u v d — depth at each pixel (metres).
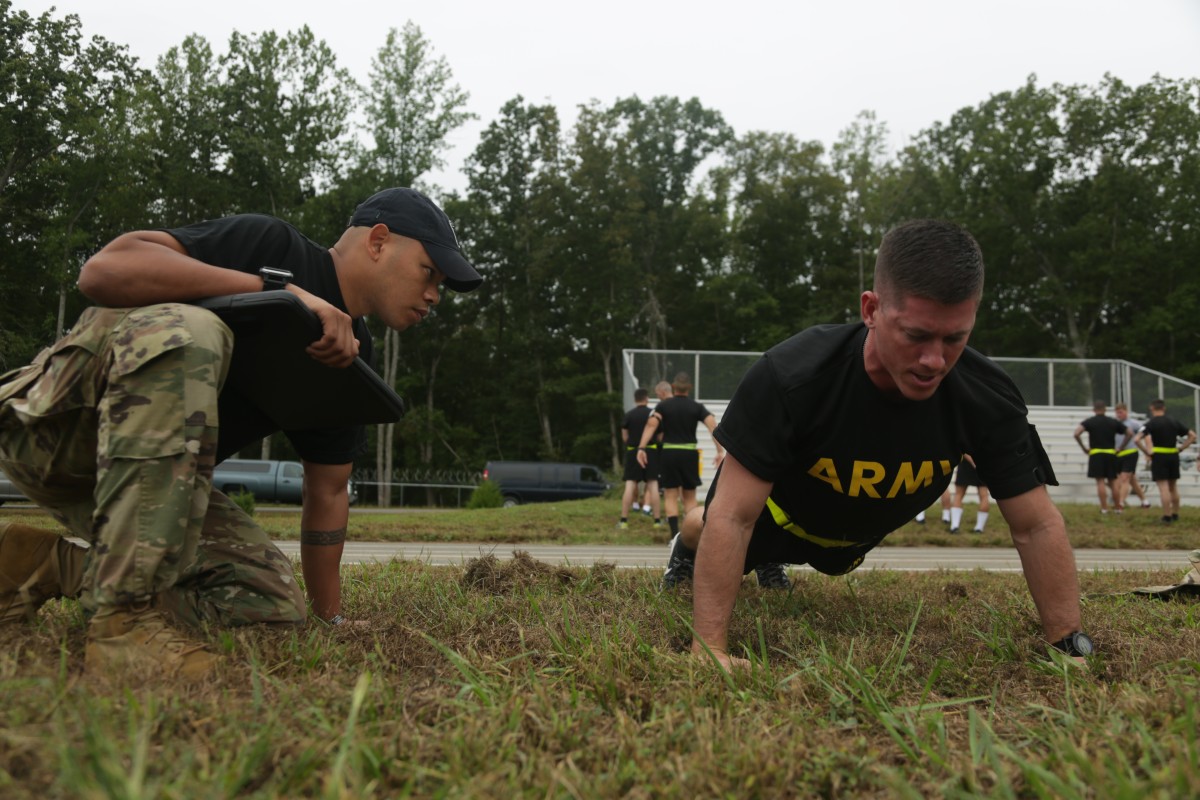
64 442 2.38
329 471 3.16
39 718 1.65
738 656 3.01
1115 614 3.82
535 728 1.87
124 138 35.16
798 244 53.16
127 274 2.34
